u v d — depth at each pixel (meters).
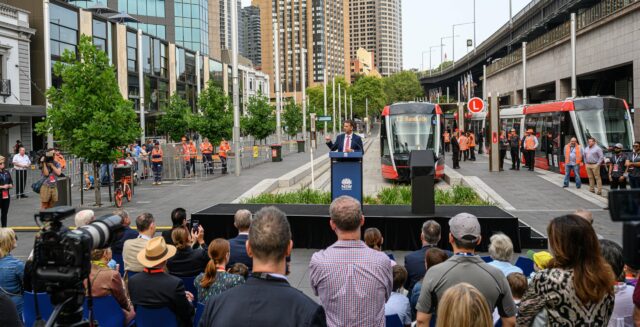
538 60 53.97
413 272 6.61
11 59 35.47
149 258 5.30
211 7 113.06
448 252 7.18
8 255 6.17
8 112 33.62
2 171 14.51
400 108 25.89
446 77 126.69
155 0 74.06
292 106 66.94
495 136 27.92
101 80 18.45
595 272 3.54
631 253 2.36
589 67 39.22
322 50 153.62
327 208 13.16
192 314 5.53
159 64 56.09
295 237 12.15
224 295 2.92
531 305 3.72
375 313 4.07
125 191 19.56
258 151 39.84
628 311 4.36
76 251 3.25
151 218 7.28
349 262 4.14
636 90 31.59
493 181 23.94
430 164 11.66
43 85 38.50
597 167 19.97
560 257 3.65
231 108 38.03
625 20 32.84
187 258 6.84
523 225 12.14
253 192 19.33
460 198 15.34
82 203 19.12
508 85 68.69
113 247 8.24
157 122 43.38
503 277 4.20
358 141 13.04
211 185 24.53
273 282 2.92
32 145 38.94
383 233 11.72
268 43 146.12
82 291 3.46
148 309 5.27
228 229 12.13
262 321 2.76
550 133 27.47
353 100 139.88
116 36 47.03
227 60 88.75
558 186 22.19
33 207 19.03
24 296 5.77
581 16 40.97
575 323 3.60
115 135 18.25
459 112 50.88
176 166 27.56
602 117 24.28
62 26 39.91
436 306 4.20
